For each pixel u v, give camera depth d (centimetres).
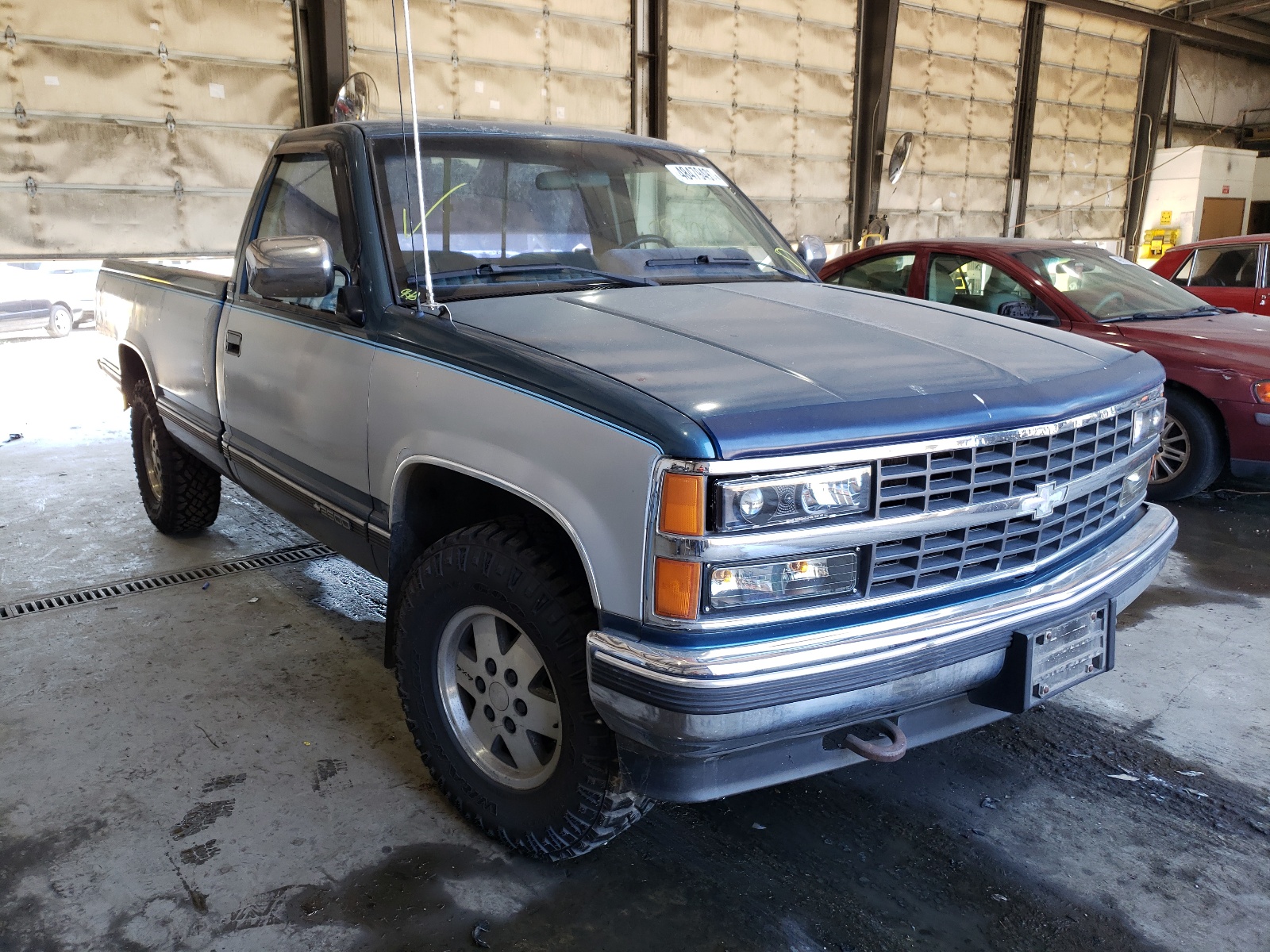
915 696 184
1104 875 221
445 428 212
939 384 192
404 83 963
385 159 261
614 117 1132
